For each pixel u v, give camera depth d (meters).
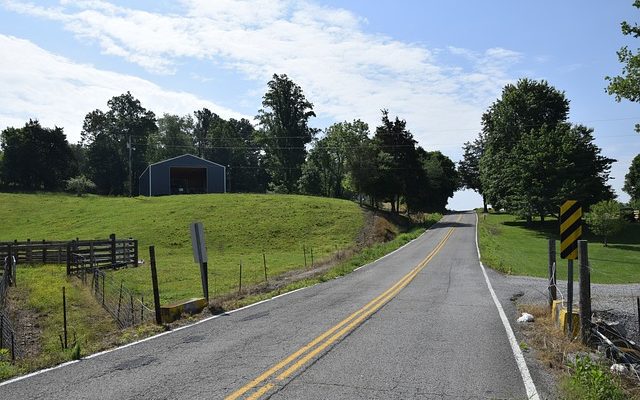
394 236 53.97
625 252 44.72
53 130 98.06
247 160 120.94
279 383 6.76
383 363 7.80
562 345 9.09
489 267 26.52
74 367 7.81
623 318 12.61
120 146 112.75
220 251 42.50
